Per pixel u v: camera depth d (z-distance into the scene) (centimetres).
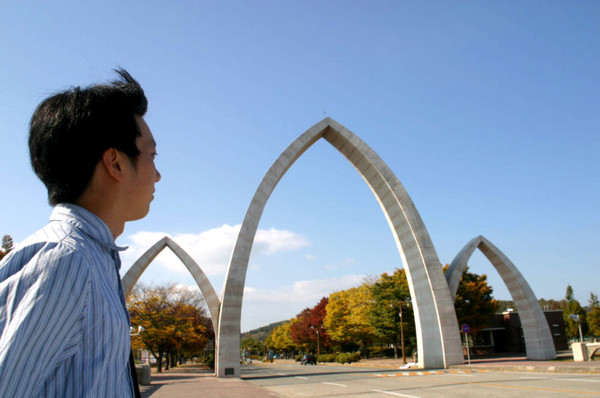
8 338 87
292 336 8800
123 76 160
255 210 2769
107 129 135
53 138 129
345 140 3006
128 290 3145
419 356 2816
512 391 1282
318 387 1736
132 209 150
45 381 94
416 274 2895
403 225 2975
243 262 2692
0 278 99
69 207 127
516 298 3222
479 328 4412
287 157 2888
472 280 4541
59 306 94
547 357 3003
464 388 1434
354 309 5041
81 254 106
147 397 1491
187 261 3111
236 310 2625
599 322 5594
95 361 103
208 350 8525
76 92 137
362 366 4078
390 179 2978
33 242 108
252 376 2734
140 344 4203
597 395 1106
